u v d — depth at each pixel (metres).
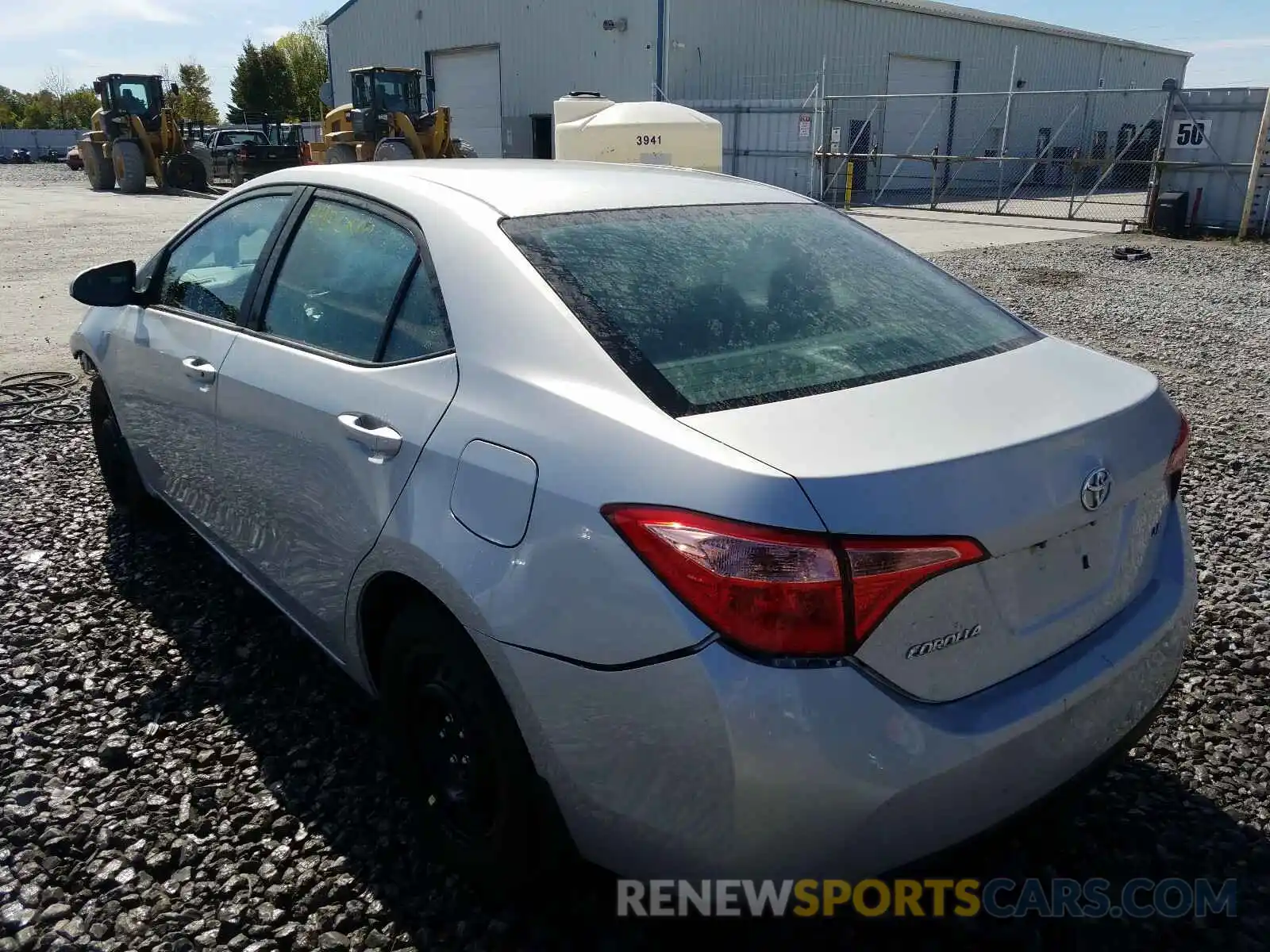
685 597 1.78
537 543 1.98
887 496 1.78
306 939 2.25
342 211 2.91
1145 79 39.69
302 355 2.81
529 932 2.28
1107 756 2.20
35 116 84.00
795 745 1.72
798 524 1.73
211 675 3.31
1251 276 12.10
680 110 15.85
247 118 62.81
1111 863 2.52
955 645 1.88
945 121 31.03
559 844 2.14
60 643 3.51
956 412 2.06
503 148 28.27
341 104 33.16
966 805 1.88
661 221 2.68
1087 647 2.12
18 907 2.34
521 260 2.34
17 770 2.82
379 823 2.62
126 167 25.91
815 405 2.03
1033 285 11.57
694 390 2.06
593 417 2.01
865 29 27.92
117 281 3.89
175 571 4.07
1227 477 5.21
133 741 2.96
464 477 2.15
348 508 2.50
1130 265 13.12
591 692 1.89
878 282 2.75
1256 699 3.21
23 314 9.80
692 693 1.76
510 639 2.00
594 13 24.77
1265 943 2.27
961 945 2.28
